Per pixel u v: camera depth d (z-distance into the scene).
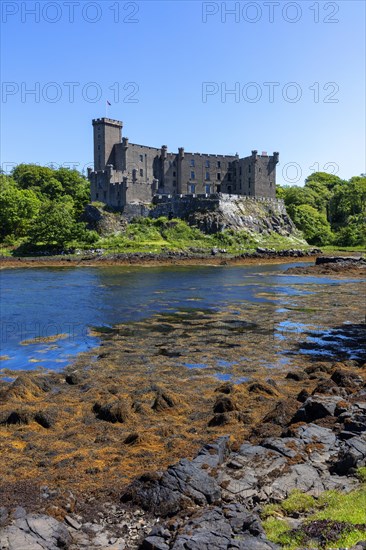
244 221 124.44
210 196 124.38
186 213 124.75
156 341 29.86
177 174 143.12
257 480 12.27
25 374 23.08
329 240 134.00
